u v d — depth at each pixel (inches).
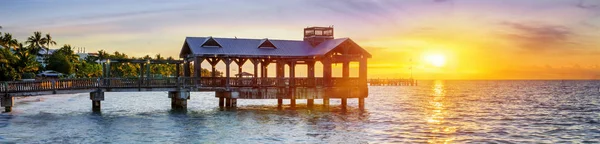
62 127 1443.2
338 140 1294.3
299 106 2246.6
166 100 2856.8
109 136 1294.3
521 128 1609.3
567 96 4429.1
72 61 5123.0
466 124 1695.4
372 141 1288.1
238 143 1224.2
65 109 2038.6
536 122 1813.5
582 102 3346.5
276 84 2041.1
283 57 2113.7
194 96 3572.8
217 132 1391.5
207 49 2020.2
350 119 1754.4
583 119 1961.1
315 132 1419.8
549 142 1333.7
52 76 4023.1
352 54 2166.6
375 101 3169.3
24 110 1968.5
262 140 1273.4
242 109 2068.2
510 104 3043.8
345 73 2176.4
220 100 2121.1
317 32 2274.9
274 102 2576.3
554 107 2765.7
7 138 1238.3
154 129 1432.1
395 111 2202.3
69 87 1809.8
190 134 1348.4
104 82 1879.9
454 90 6555.1
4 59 3314.5
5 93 1780.3
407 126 1598.2
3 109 1921.8
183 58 2197.3
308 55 2138.3
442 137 1378.0
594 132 1534.2
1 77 3233.3
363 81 2176.4
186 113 1887.3
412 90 6387.8
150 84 1915.6
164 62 2006.6
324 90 2108.8
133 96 3405.5
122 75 5585.6
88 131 1373.0
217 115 1818.4
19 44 4202.8
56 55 4707.2
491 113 2223.2
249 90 2017.7
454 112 2257.6
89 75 5132.9
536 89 7126.0
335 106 2274.9
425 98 3818.9
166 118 1708.9
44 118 1663.4
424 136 1389.0
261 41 2149.4
